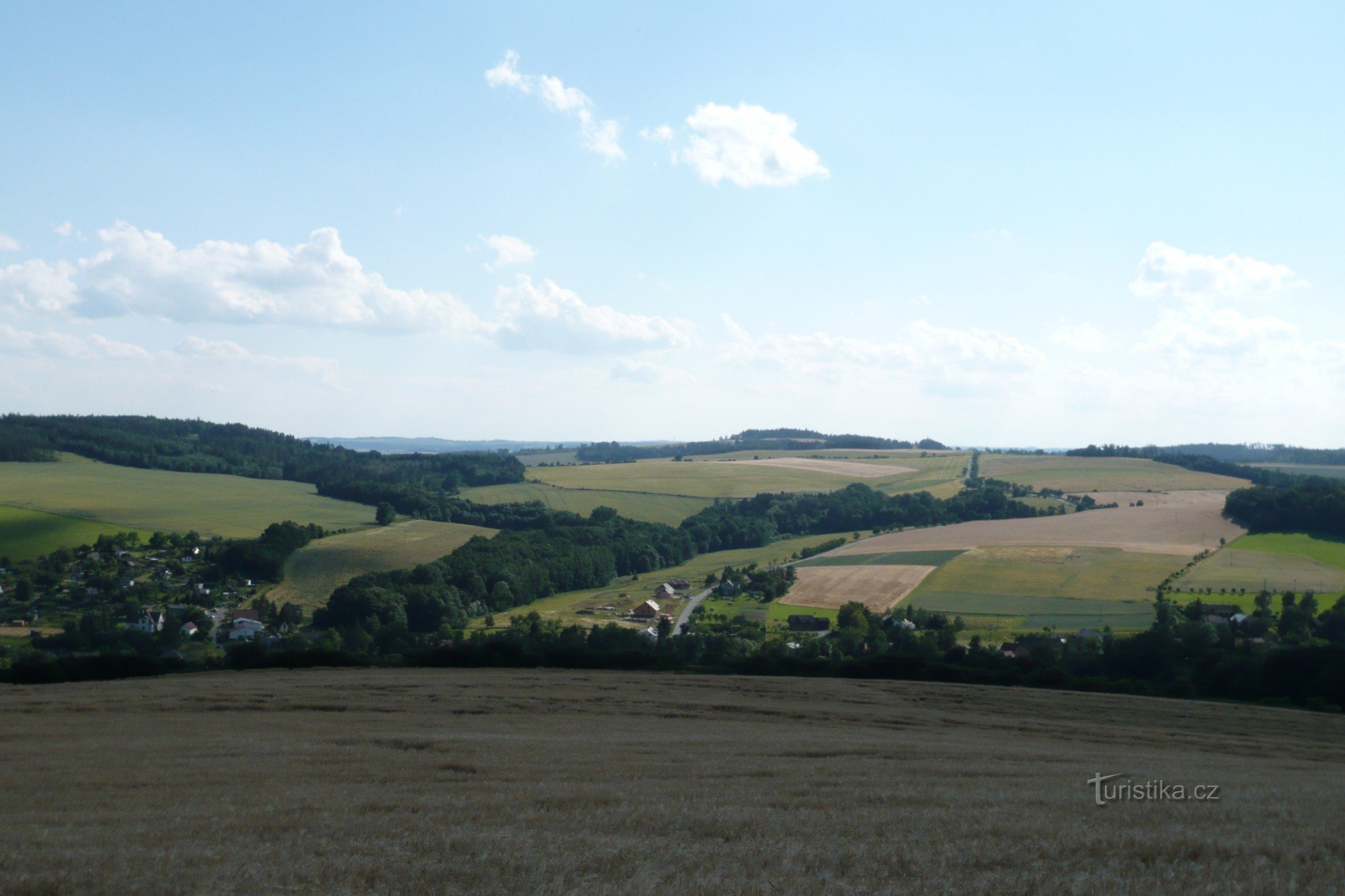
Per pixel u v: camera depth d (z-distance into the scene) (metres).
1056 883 9.32
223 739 22.80
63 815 12.66
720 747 22.27
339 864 9.62
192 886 8.90
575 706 33.53
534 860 9.83
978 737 28.88
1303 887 9.34
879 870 9.70
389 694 35.59
